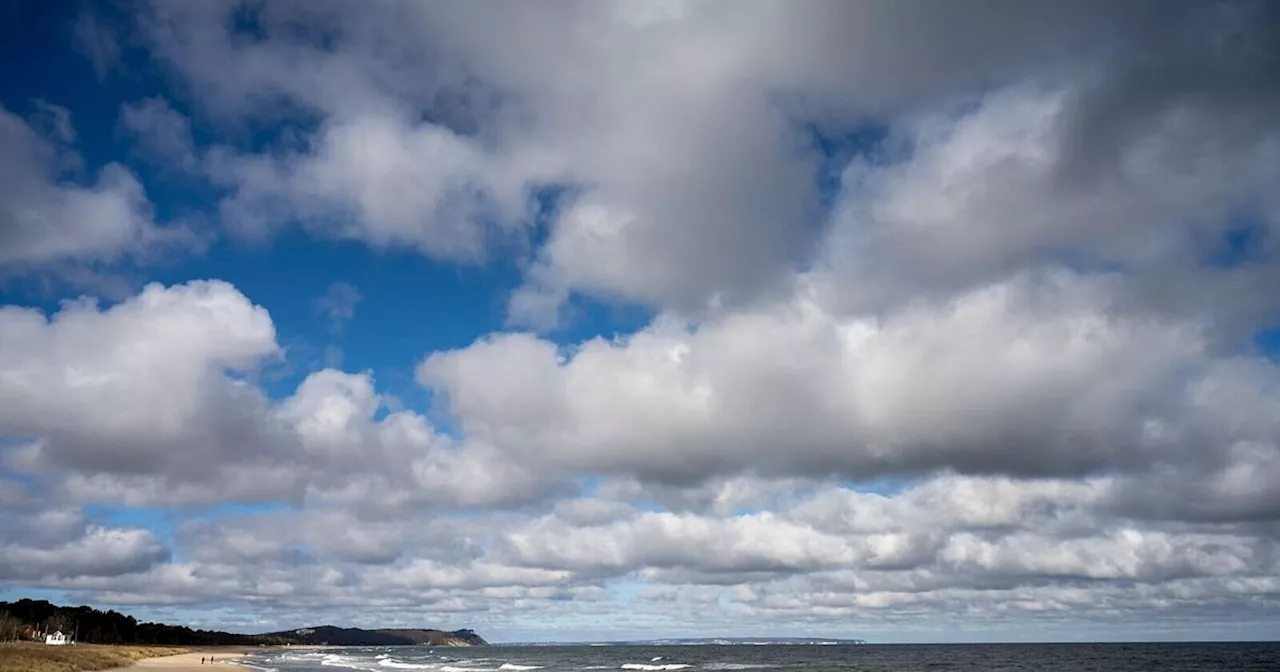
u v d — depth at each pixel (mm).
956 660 190000
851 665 167875
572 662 190750
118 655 143000
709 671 140750
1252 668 138750
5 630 169125
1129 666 149375
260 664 159875
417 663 180500
